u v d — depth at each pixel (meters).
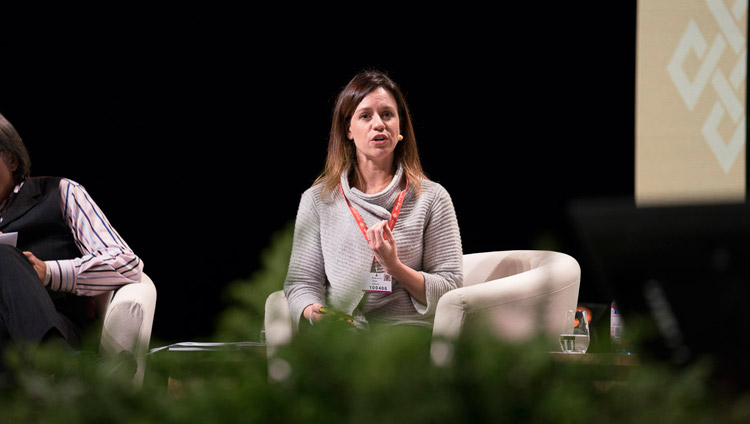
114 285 7.36
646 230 1.46
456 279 7.60
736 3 11.82
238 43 14.84
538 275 6.71
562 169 14.34
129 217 14.72
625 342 1.41
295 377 1.13
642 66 12.18
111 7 14.59
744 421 1.09
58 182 7.82
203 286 14.72
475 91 14.53
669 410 1.09
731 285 1.37
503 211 14.45
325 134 14.81
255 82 14.85
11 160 7.68
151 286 7.41
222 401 1.12
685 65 12.00
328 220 7.80
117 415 1.16
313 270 7.62
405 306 7.43
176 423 1.12
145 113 14.73
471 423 1.10
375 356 1.10
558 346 1.30
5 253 6.54
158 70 14.72
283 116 14.85
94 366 1.24
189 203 14.79
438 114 14.62
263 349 1.20
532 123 14.42
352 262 7.54
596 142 14.28
